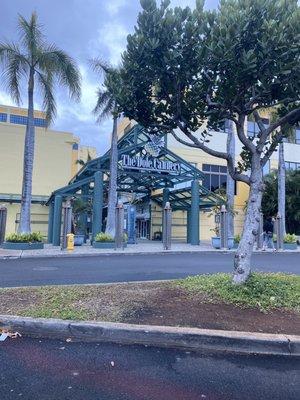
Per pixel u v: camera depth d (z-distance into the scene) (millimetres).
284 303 6535
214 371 4371
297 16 5957
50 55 20438
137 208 38156
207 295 6867
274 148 7578
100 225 23672
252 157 7484
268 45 5992
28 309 6086
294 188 33281
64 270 11945
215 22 6410
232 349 5074
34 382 3943
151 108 7555
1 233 20734
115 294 7121
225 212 22438
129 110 7559
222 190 30969
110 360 4586
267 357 4863
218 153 7656
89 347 4992
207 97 7195
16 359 4527
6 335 5312
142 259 15836
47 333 5438
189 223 29812
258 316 5969
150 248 21766
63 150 40656
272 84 6621
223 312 6082
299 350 5027
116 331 5312
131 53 6824
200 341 5145
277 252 21469
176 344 5176
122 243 20656
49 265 13312
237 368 4477
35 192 38875
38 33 20391
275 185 33219
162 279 10148
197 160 34719
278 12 6129
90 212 28500
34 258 16234
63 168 40406
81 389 3820
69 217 19688
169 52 6547
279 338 5098
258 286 6992
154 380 4082
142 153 26375
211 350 5039
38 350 4836
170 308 6242
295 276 9352
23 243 19234
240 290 6840
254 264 14406
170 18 6473
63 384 3918
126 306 6309
